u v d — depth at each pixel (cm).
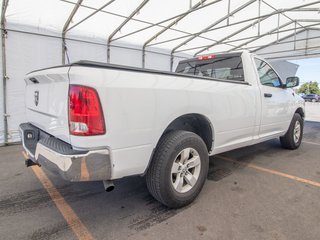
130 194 284
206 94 259
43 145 206
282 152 462
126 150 195
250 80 339
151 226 217
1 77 609
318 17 1040
